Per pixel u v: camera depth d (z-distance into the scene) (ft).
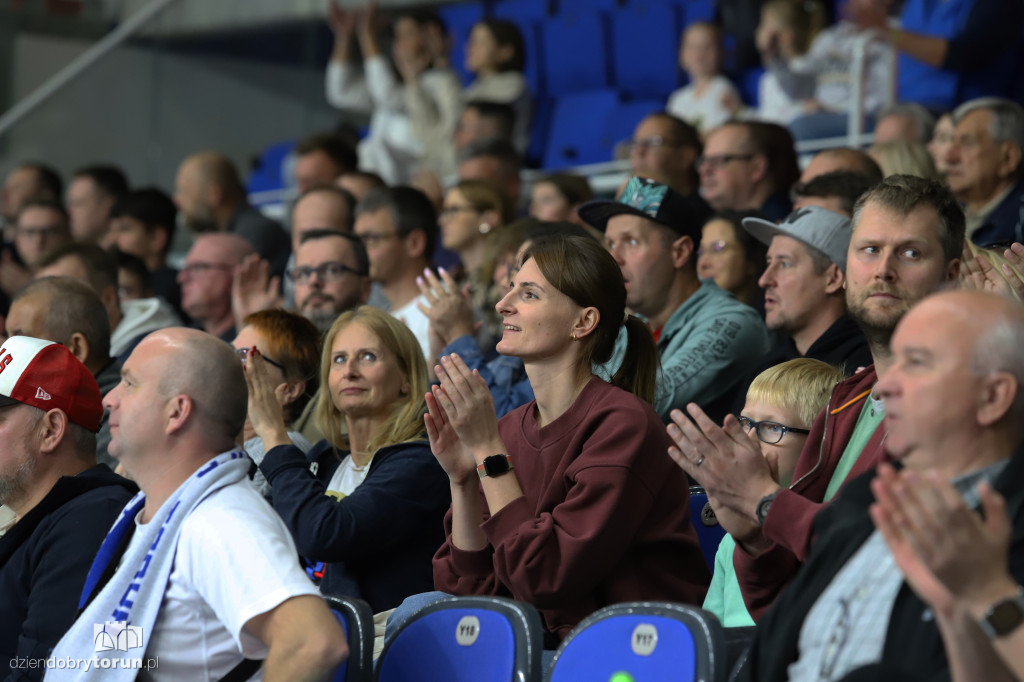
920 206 21.17
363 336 27.89
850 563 16.47
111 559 21.04
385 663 20.56
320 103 73.67
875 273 21.08
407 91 68.44
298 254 38.40
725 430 19.77
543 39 73.56
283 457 26.02
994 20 48.80
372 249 40.06
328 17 74.74
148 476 20.92
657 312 32.53
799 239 28.71
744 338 30.78
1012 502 14.99
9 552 23.65
